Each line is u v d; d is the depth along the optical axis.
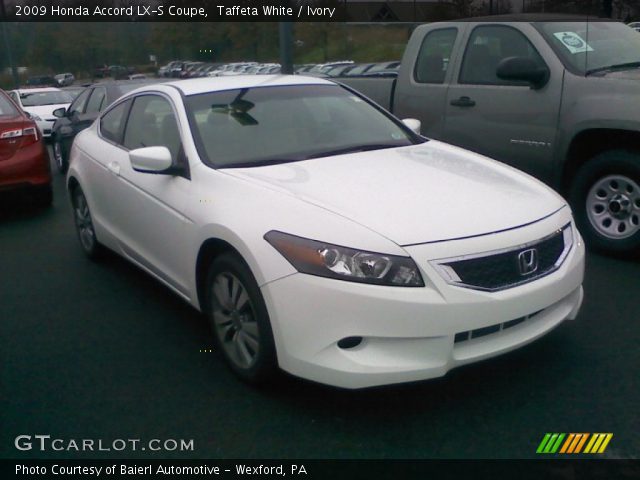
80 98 11.83
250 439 3.47
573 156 5.96
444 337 3.33
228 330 4.04
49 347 4.65
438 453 3.30
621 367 4.00
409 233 3.42
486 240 3.47
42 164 8.77
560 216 3.94
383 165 4.39
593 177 5.78
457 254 3.39
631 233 5.60
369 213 3.58
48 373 4.27
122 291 5.68
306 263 3.42
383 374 3.32
